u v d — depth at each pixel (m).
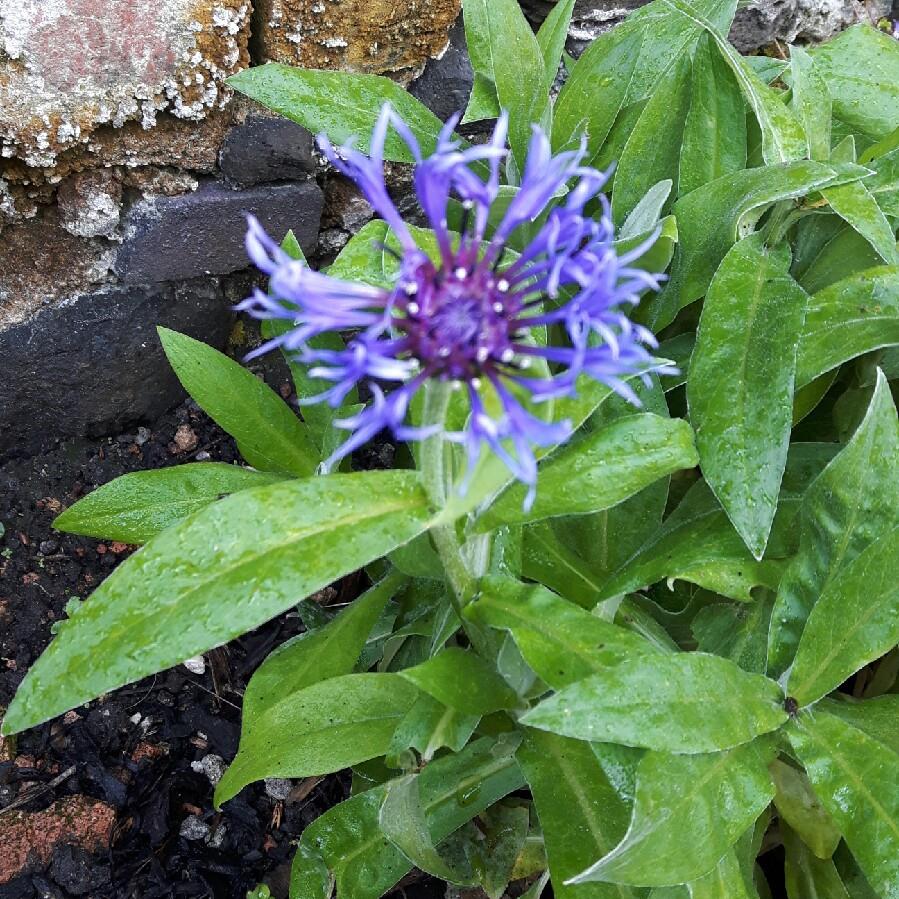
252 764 0.16
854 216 0.17
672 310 0.19
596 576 0.18
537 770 0.16
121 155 0.23
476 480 0.13
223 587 0.13
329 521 0.13
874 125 0.21
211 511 0.13
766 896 0.20
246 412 0.21
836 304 0.18
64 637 0.13
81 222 0.23
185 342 0.20
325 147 0.11
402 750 0.15
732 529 0.17
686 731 0.14
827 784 0.15
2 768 0.23
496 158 0.12
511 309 0.11
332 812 0.18
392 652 0.20
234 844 0.23
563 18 0.21
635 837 0.13
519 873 0.20
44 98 0.21
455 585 0.15
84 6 0.20
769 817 0.19
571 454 0.15
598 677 0.13
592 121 0.20
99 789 0.23
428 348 0.11
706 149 0.19
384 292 0.11
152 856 0.23
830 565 0.16
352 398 0.21
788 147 0.18
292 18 0.22
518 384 0.11
